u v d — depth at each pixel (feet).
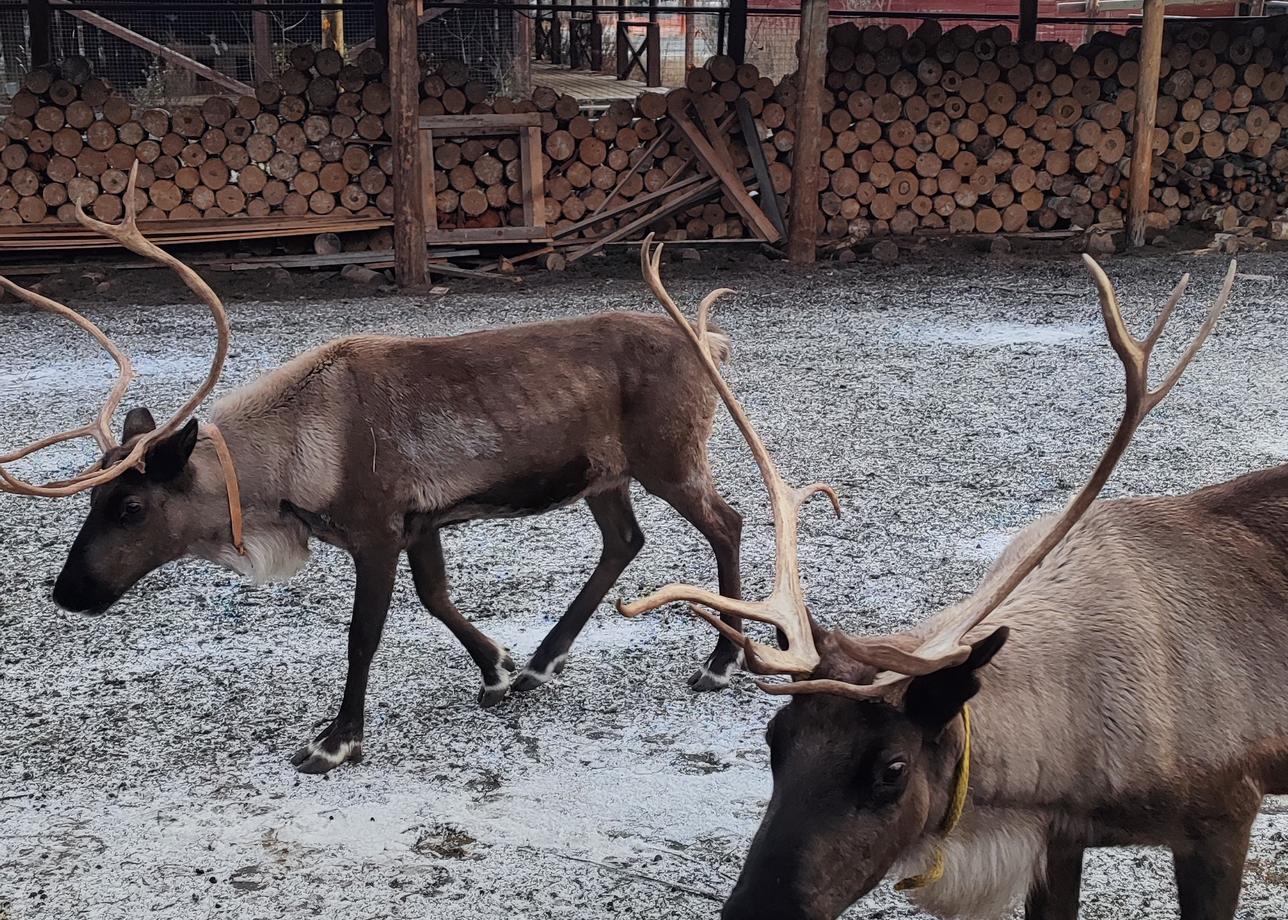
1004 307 31.40
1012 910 9.46
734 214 38.65
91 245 35.40
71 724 12.96
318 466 12.13
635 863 10.54
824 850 6.87
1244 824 8.05
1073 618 8.06
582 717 12.98
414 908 10.01
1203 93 39.42
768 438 21.63
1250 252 37.63
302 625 15.20
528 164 36.60
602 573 13.93
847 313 31.14
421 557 12.96
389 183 36.60
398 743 12.55
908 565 16.25
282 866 10.57
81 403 23.91
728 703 13.23
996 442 21.03
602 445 13.17
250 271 35.94
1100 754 7.80
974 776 7.54
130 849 10.82
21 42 45.88
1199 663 7.97
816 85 35.78
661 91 50.39
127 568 11.90
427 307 32.53
